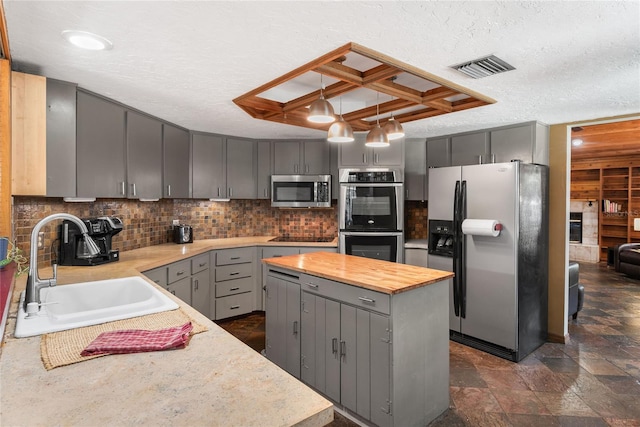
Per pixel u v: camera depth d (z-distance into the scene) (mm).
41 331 1212
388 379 1961
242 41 1728
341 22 1541
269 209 4777
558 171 3408
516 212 2953
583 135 4738
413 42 1727
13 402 804
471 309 3244
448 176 3426
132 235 3438
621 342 3400
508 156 3469
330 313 2301
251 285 4109
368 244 3967
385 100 2922
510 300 2986
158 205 3875
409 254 3992
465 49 1802
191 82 2311
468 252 3252
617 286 5637
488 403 2359
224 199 4121
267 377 932
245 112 3053
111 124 2680
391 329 1938
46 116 2188
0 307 1287
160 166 3314
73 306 1812
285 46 1780
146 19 1527
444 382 2248
